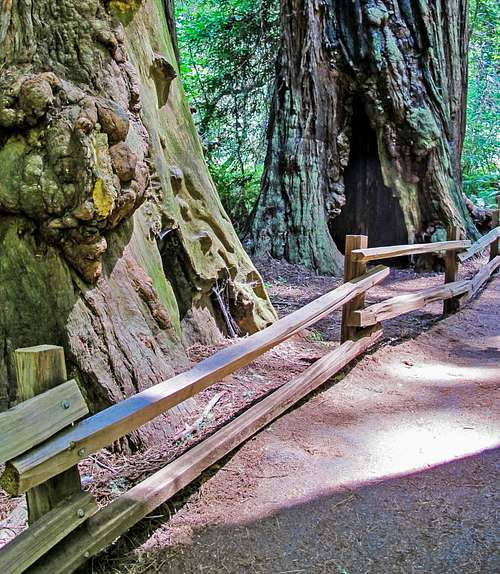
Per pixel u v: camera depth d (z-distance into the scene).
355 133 9.97
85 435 2.00
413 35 9.33
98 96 3.22
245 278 5.07
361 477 2.91
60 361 1.95
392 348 5.27
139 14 4.04
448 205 9.37
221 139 11.88
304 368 4.48
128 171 3.17
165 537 2.41
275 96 9.76
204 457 2.73
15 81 2.98
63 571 1.97
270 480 2.87
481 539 2.37
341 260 9.46
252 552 2.32
